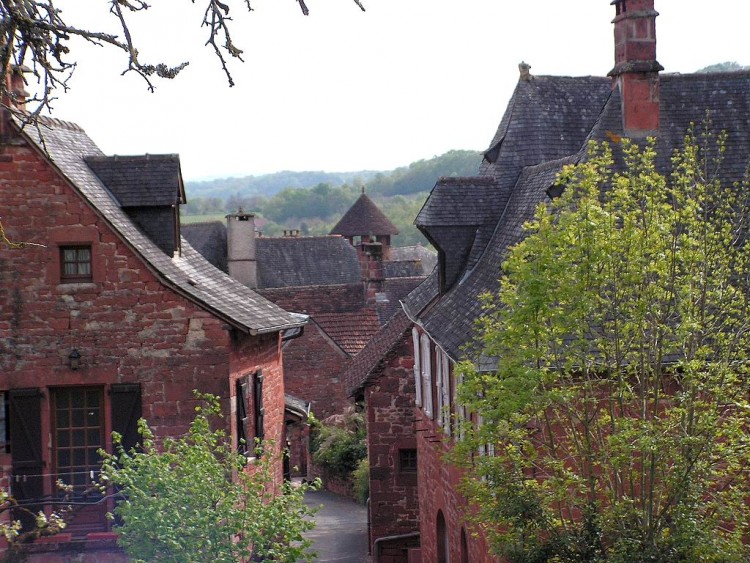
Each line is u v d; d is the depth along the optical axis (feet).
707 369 47.29
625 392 47.39
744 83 69.77
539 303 45.14
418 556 94.73
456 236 76.95
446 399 69.62
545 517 47.19
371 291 158.92
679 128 67.67
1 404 70.69
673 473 45.50
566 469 49.06
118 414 70.49
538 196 69.77
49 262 70.33
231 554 47.55
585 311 45.39
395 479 99.71
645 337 47.70
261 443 56.59
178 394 70.69
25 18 30.42
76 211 70.18
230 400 70.90
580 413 49.47
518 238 67.72
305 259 223.10
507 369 45.88
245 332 71.41
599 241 45.34
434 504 79.61
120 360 70.69
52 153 71.82
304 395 153.48
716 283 47.60
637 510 45.42
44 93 31.94
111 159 77.51
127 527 47.88
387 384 99.71
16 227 70.08
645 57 67.10
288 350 153.48
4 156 69.82
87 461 71.15
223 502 48.34
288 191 536.83
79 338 70.59
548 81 85.20
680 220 47.80
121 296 70.59
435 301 79.05
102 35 31.48
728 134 67.51
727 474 48.42
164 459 49.80
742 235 55.98
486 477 49.34
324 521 117.91
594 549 45.83
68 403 71.46
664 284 46.83
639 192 49.01
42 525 43.04
